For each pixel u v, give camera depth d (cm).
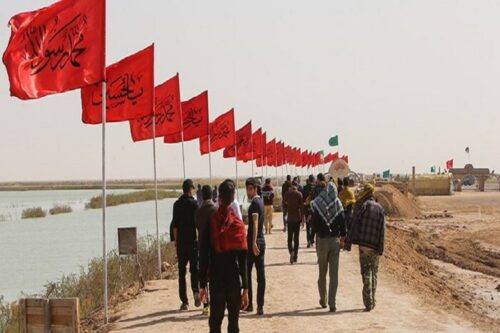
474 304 1666
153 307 1349
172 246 2338
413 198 6456
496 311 1564
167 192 13038
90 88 1443
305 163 7256
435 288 1728
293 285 1555
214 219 857
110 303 1503
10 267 2995
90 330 1238
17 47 1133
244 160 3597
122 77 1522
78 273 2675
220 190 862
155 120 1850
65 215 7356
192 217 1255
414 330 1085
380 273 1700
